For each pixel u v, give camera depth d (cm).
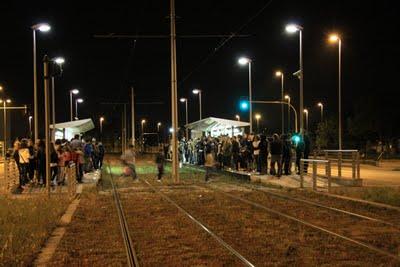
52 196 1952
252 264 937
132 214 1594
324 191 2066
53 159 2302
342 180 2305
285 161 2659
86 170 3247
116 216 1545
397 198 1788
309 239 1162
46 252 1051
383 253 1002
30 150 2369
